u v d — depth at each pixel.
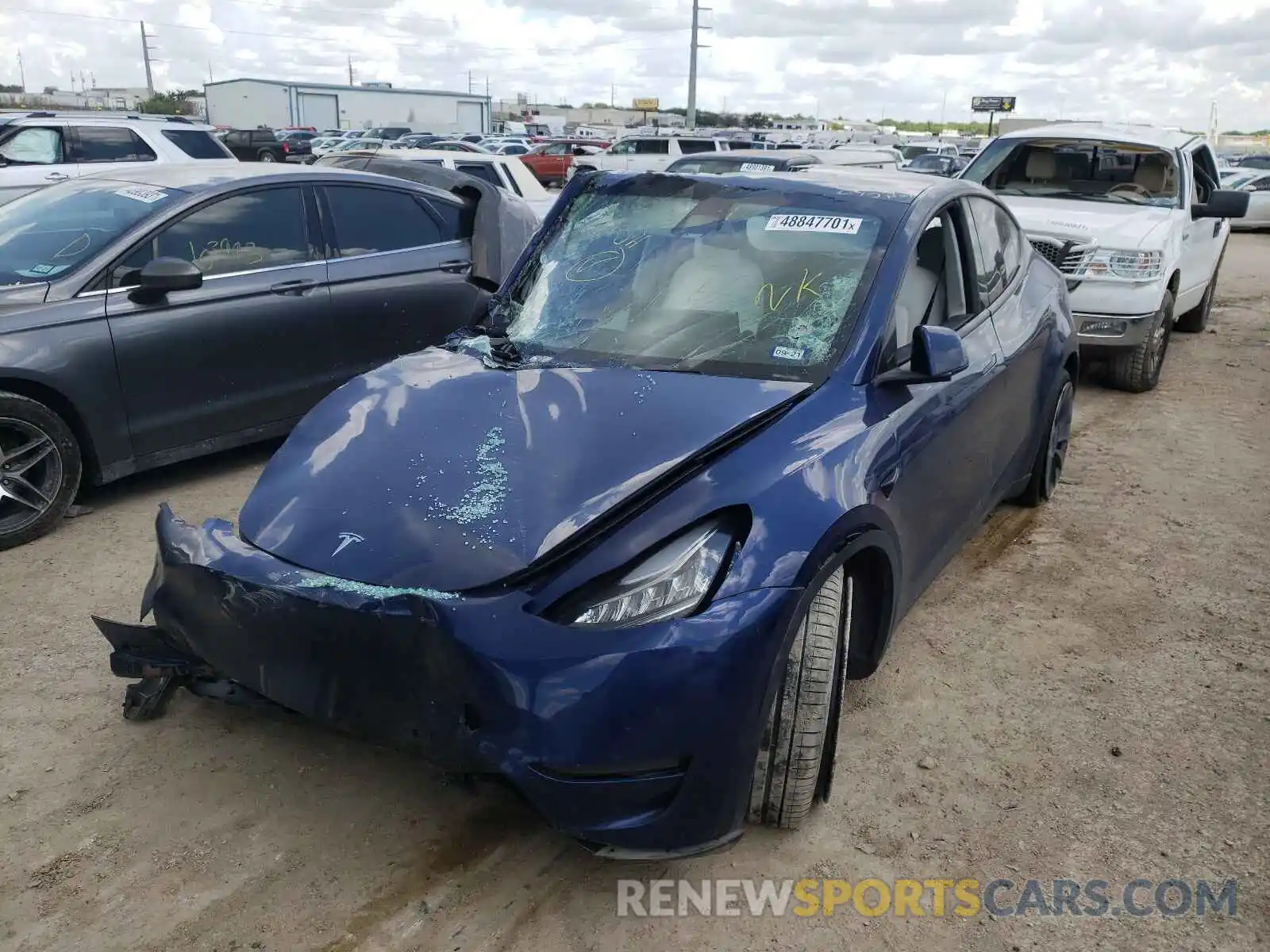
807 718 2.64
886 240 3.48
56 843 2.76
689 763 2.38
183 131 13.41
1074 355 5.16
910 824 2.92
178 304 5.07
